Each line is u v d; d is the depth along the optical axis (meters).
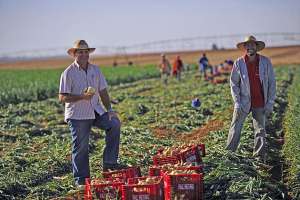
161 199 12.88
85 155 16.20
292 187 15.46
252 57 17.77
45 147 22.39
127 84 62.12
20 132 26.11
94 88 16.25
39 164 19.03
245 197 13.56
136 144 21.64
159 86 54.97
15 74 87.00
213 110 31.48
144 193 12.41
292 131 21.86
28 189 16.39
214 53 162.38
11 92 45.22
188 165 14.26
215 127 25.31
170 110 32.09
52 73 84.75
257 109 17.94
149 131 25.34
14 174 17.80
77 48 15.74
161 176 13.31
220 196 13.95
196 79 60.16
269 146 21.09
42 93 47.53
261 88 17.78
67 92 15.95
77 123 16.02
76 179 16.22
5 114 32.78
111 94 46.41
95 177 16.67
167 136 24.23
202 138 22.19
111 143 16.61
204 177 14.98
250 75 17.75
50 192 15.97
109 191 13.09
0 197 15.56
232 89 17.97
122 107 35.84
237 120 18.03
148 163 18.56
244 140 20.33
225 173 14.97
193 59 139.00
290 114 27.08
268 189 14.80
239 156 17.67
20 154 20.97
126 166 17.95
